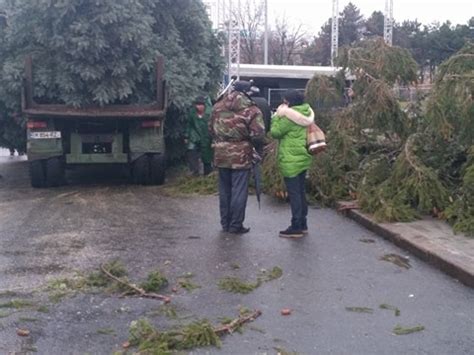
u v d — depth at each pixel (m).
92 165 12.65
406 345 4.62
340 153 9.71
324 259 6.73
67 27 11.43
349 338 4.74
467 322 5.04
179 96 12.19
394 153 9.65
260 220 8.63
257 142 7.75
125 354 4.43
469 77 8.01
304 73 21.09
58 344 4.62
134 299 5.57
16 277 6.17
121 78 11.75
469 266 6.00
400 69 9.91
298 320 5.08
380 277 6.14
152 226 8.35
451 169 8.77
